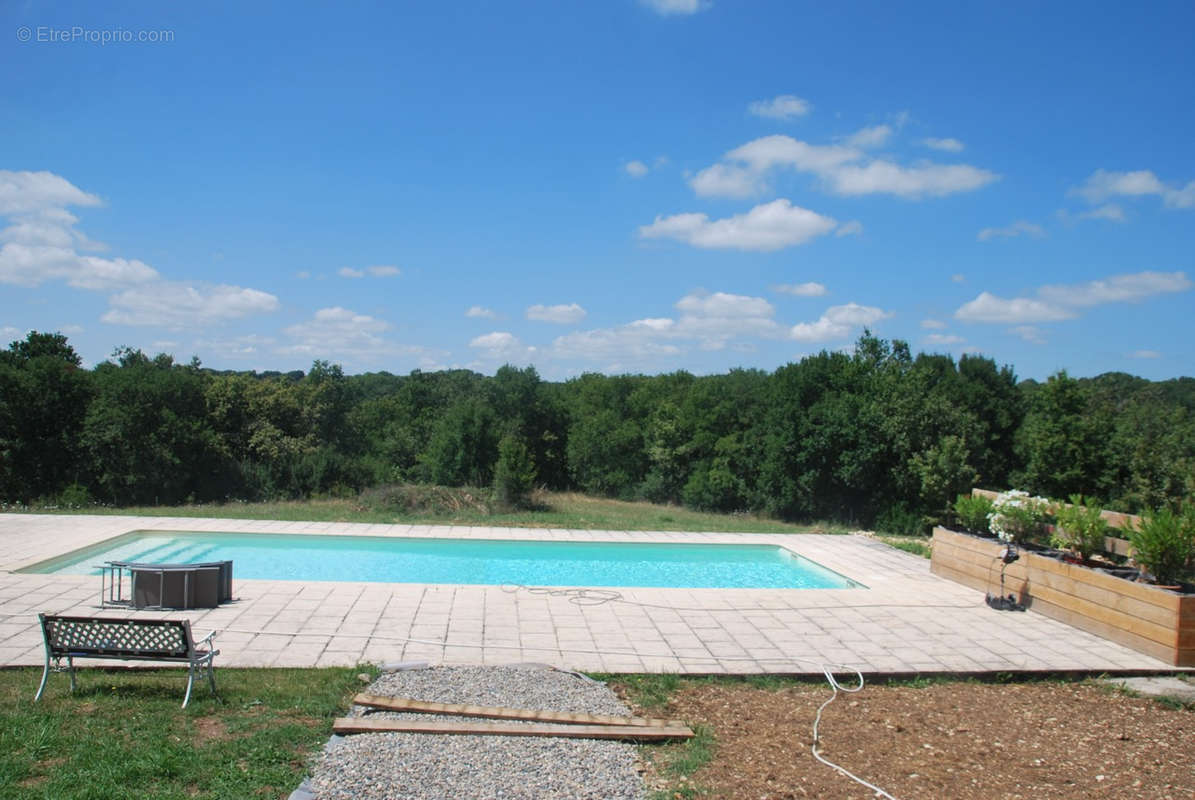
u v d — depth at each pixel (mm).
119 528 13273
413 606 8719
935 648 7719
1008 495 9680
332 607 8555
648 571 12906
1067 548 9312
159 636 5469
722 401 26484
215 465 21938
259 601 8719
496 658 6953
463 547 13891
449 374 42906
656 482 26984
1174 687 6867
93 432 20078
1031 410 25281
